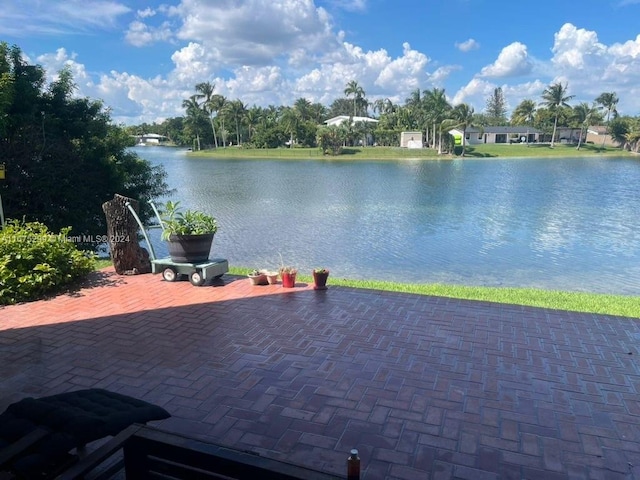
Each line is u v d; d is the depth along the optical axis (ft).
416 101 244.83
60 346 13.97
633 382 11.59
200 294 19.42
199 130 267.59
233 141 279.69
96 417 5.98
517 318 16.26
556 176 125.18
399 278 34.30
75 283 21.25
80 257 21.79
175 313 16.93
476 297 20.83
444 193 90.89
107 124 43.06
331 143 212.23
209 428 9.57
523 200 80.38
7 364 12.73
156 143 406.41
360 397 10.84
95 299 18.81
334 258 40.98
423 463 8.48
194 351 13.51
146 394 11.02
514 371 12.18
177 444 5.56
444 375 11.96
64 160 36.45
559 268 37.88
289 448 8.91
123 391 11.18
